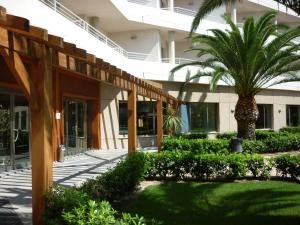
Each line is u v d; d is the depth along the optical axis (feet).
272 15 57.72
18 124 43.27
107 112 71.51
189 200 28.27
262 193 30.04
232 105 89.20
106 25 82.79
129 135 40.24
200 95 84.48
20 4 39.11
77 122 62.44
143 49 86.07
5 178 36.99
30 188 31.99
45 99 18.49
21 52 16.17
